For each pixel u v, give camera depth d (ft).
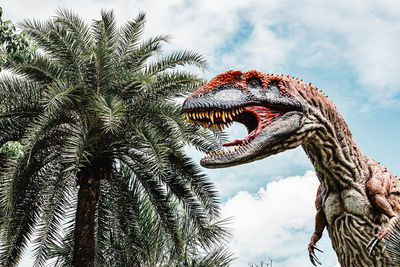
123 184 43.65
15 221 38.60
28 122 37.99
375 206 17.52
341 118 18.60
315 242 19.47
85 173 40.68
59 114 36.76
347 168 18.01
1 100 37.24
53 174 40.34
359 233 17.53
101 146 39.96
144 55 43.24
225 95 17.29
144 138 35.55
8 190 33.47
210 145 40.78
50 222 41.14
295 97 17.61
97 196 40.68
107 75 39.27
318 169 18.52
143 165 42.63
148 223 44.01
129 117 38.40
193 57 43.39
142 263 43.27
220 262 42.73
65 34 39.86
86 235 39.27
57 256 41.14
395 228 16.74
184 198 41.29
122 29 44.47
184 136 36.96
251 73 17.72
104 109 33.68
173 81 40.65
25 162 35.29
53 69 39.17
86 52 39.34
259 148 16.63
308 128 17.48
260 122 17.15
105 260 42.52
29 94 37.60
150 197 42.50
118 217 43.16
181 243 41.55
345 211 17.87
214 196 40.78
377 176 18.04
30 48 29.63
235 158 16.26
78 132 35.45
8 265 39.17
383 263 16.99
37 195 40.04
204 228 40.50
